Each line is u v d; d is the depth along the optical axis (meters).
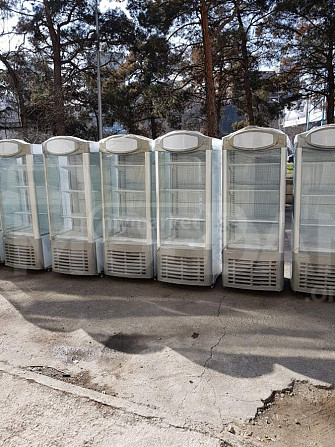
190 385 2.61
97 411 2.31
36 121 15.83
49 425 2.20
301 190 4.00
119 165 4.68
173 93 15.72
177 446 2.00
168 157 4.50
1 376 2.71
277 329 3.41
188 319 3.67
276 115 15.78
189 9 13.75
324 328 3.41
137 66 17.23
